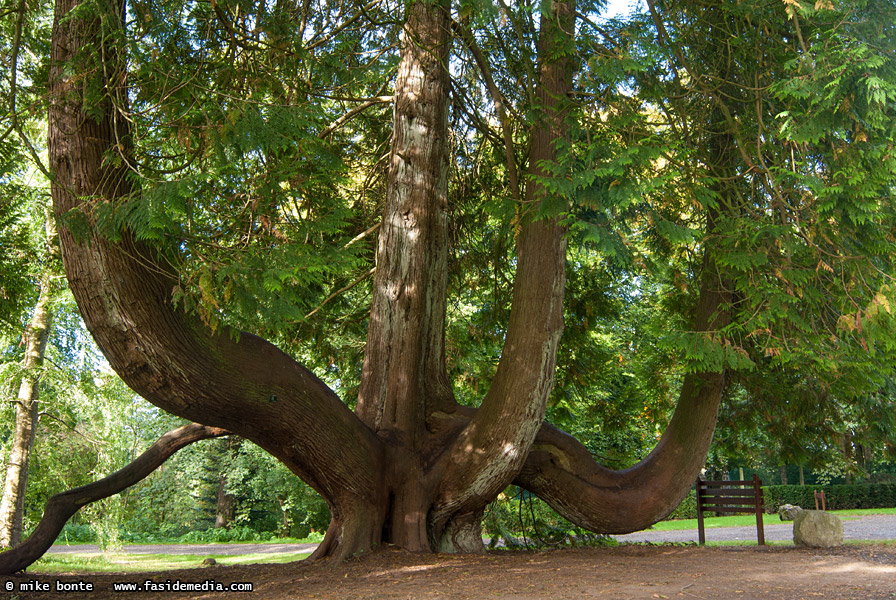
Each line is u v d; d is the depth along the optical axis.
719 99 8.28
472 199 11.62
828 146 7.49
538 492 9.42
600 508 9.23
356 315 11.76
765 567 6.82
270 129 5.15
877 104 6.46
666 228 7.24
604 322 12.52
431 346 8.97
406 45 8.98
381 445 8.21
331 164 5.79
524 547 9.83
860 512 24.12
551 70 8.69
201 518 30.98
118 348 6.24
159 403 6.70
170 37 5.86
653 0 8.16
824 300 7.64
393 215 8.95
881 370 7.89
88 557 15.71
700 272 10.30
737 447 11.72
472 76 10.44
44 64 7.03
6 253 8.35
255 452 26.62
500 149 10.87
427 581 6.01
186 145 5.28
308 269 4.95
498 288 12.05
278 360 7.30
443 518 8.41
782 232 7.29
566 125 8.22
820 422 10.34
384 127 11.10
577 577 6.11
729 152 9.09
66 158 5.89
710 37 8.43
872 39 6.66
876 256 7.64
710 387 9.63
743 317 7.47
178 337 6.34
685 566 6.91
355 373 12.76
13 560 7.58
